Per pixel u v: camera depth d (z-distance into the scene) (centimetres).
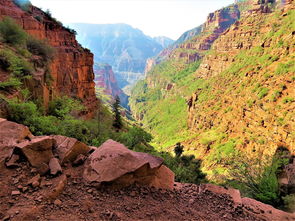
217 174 2142
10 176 369
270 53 5572
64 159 455
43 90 1488
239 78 6444
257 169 1112
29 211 300
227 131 4875
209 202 473
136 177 450
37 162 411
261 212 462
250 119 4206
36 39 2205
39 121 951
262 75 4869
